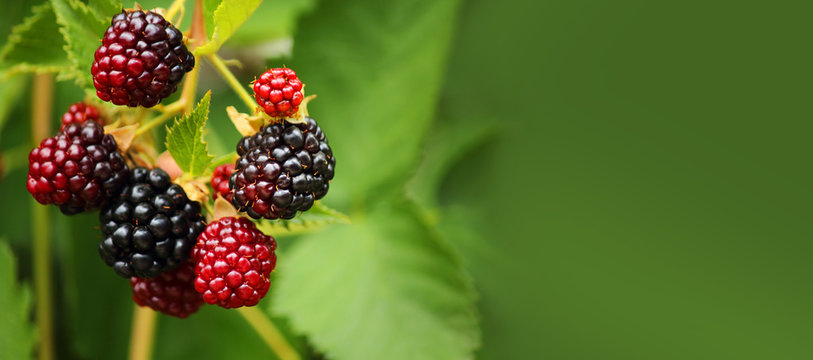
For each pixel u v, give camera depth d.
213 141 0.60
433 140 0.72
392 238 0.61
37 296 0.61
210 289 0.50
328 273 0.60
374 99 0.61
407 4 0.61
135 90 0.50
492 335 0.69
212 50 0.51
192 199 0.51
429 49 0.61
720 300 0.76
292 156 0.50
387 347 0.59
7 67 0.53
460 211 0.72
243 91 0.51
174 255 0.51
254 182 0.50
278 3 0.64
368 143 0.61
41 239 0.61
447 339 0.59
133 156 0.52
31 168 0.51
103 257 0.51
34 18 0.53
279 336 0.61
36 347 0.61
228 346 0.62
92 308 0.61
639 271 0.76
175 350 0.62
